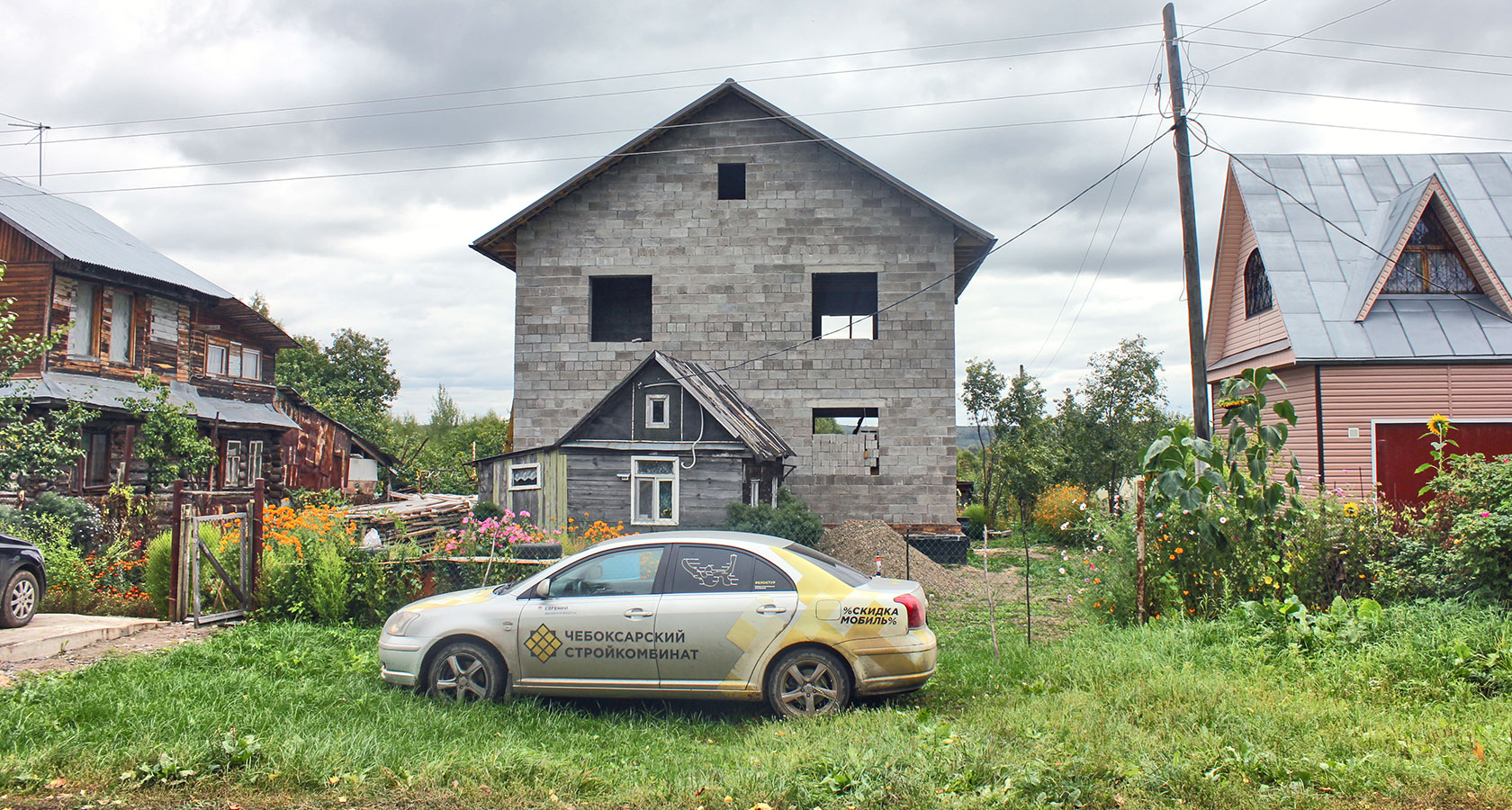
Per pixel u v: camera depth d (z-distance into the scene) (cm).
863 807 498
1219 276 2236
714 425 1862
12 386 1930
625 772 580
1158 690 699
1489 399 1712
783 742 628
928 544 2164
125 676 784
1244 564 998
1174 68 1504
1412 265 1867
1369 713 639
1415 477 1716
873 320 3070
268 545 1209
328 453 3184
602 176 2323
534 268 2320
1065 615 1311
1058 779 518
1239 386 1059
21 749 568
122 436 2127
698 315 2289
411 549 1230
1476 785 491
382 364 5247
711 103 2303
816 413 2641
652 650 753
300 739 582
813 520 1900
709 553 785
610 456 1881
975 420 3544
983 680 848
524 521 1866
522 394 2298
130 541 1631
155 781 530
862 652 735
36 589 1019
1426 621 825
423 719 688
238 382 2806
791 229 2288
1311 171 2080
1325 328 1769
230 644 962
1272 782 523
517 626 769
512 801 517
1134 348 3119
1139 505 1005
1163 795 501
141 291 2367
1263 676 748
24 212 2208
